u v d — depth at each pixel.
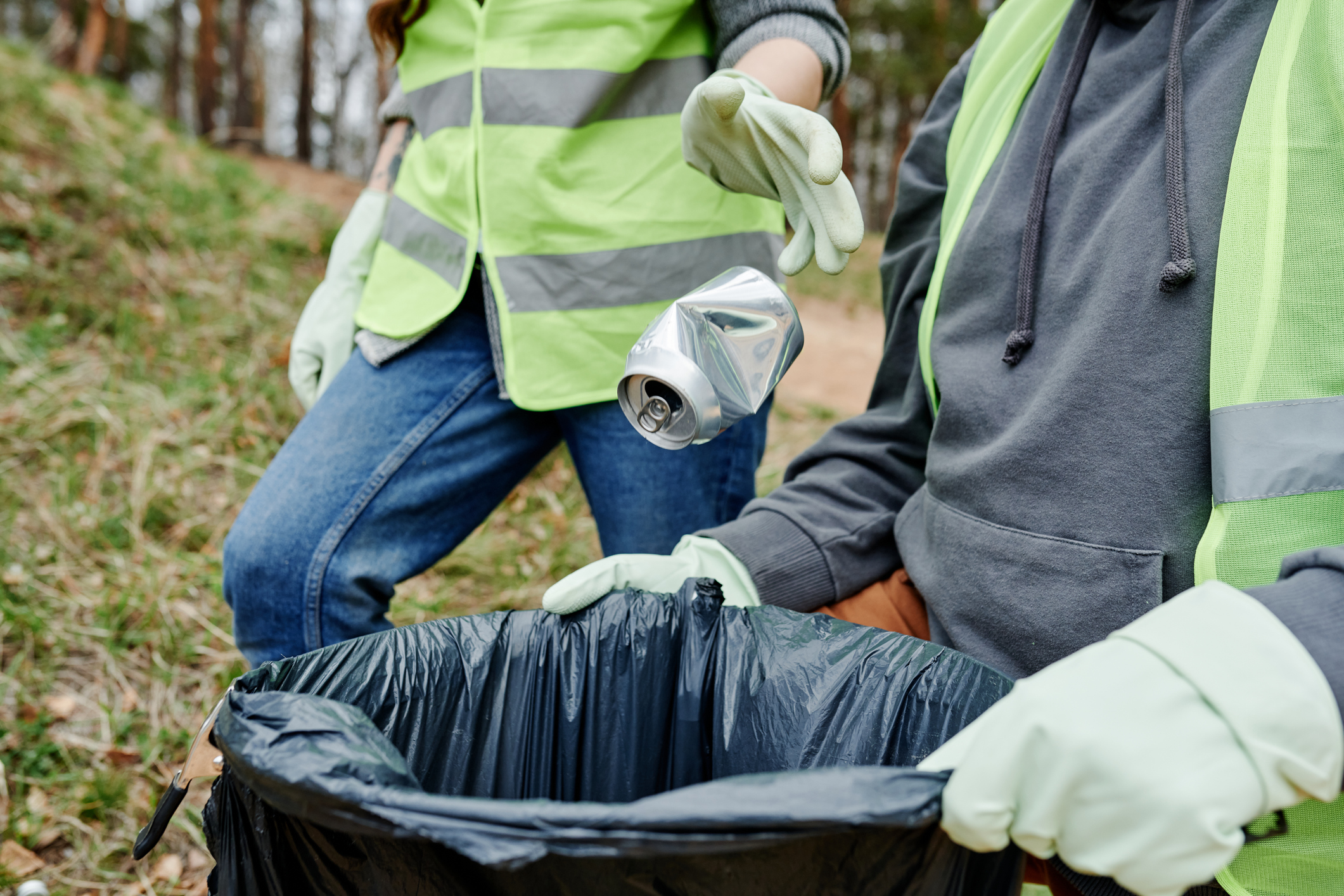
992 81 1.09
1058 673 0.54
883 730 0.78
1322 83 0.74
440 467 1.22
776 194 0.96
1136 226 0.81
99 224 4.28
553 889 0.59
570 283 1.19
